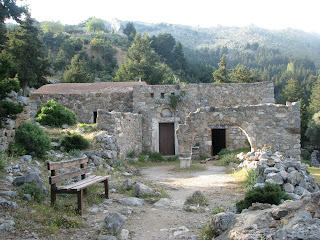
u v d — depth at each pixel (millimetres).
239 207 7660
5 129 10477
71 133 15375
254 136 17391
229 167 16766
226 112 17609
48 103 17734
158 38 86250
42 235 5496
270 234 4602
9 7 41625
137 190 9188
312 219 4711
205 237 5844
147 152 23531
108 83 27766
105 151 14508
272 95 23516
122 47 91500
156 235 6203
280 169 10758
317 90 55781
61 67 66938
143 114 23812
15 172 8938
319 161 38938
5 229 5379
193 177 14203
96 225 6414
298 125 17094
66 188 6953
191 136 17797
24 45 32750
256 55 173125
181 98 23516
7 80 9211
